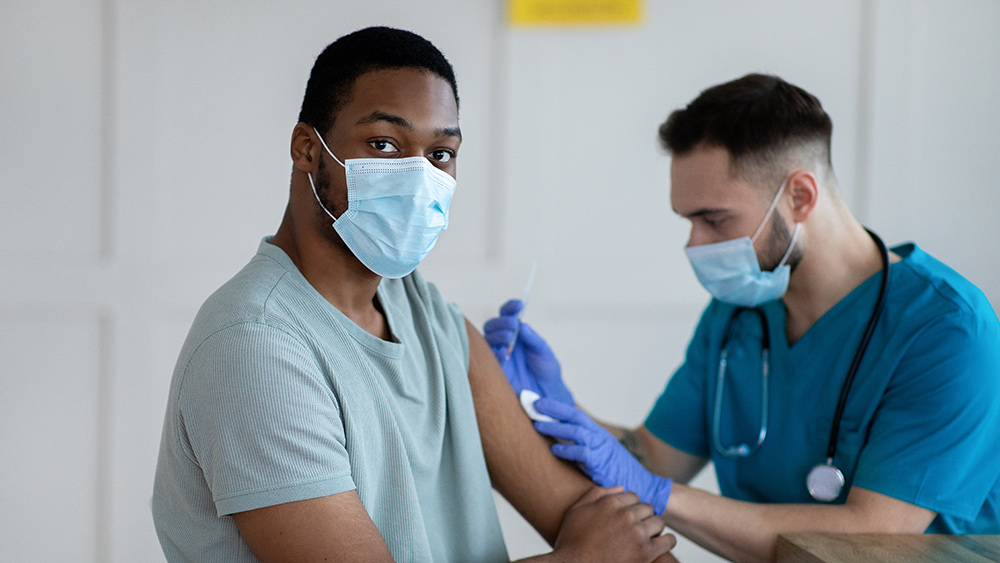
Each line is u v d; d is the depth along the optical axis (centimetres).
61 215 232
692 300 255
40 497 234
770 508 136
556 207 249
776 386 154
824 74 252
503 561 123
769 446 154
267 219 240
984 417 131
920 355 135
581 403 253
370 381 106
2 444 232
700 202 146
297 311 103
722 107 144
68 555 237
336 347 105
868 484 133
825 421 146
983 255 258
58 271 232
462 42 243
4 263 229
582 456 131
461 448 119
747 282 148
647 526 123
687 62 249
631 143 250
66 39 229
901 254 152
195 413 97
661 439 174
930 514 131
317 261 110
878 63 251
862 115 253
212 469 95
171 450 103
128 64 232
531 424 134
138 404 237
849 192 255
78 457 236
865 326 144
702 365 172
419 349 119
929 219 256
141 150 234
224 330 98
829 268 146
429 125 108
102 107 232
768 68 250
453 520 118
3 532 233
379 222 107
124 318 235
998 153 255
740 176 142
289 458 93
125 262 235
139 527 238
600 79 248
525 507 132
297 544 93
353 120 106
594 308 252
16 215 229
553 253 250
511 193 247
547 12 245
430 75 109
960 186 256
